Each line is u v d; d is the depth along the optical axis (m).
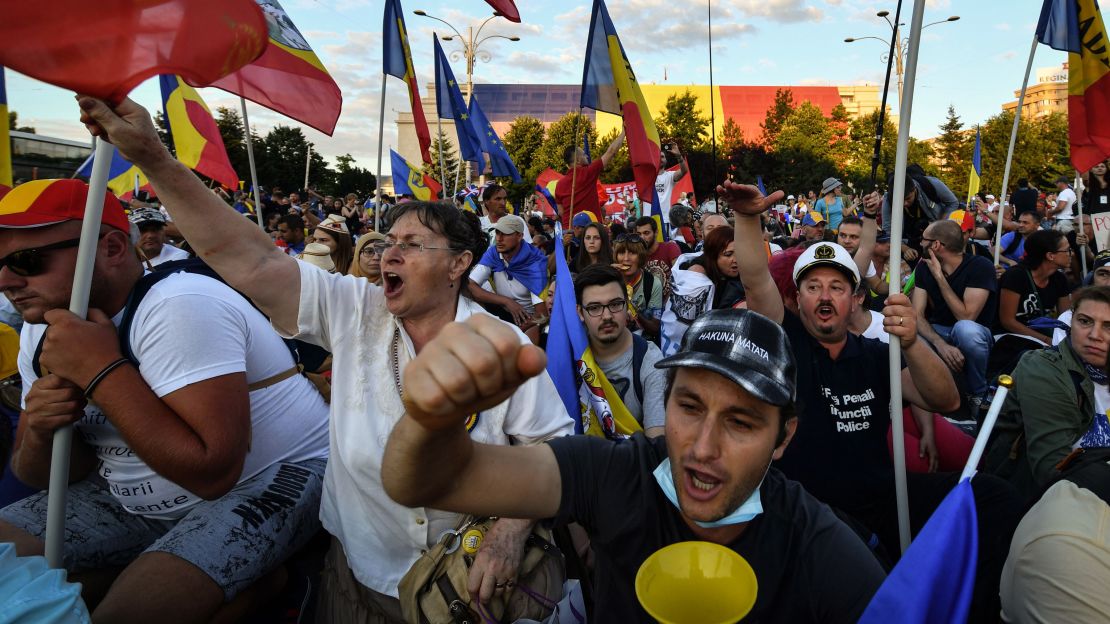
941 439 3.48
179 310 2.09
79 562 2.32
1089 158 4.65
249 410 2.27
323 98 2.91
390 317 2.26
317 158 46.06
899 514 2.29
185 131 4.40
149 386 2.04
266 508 2.33
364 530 2.19
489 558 2.03
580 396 3.18
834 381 2.86
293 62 2.84
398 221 2.27
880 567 1.47
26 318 2.11
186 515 2.34
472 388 0.84
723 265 5.14
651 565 1.25
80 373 1.89
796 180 55.16
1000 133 46.88
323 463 2.69
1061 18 4.78
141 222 5.23
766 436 1.39
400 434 1.08
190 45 1.45
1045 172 43.47
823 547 1.46
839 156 59.69
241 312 2.37
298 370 2.74
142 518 2.50
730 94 114.31
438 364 0.84
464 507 1.33
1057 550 1.43
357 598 2.24
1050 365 3.14
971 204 11.63
